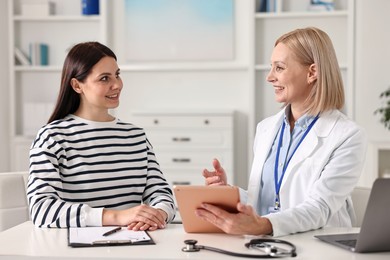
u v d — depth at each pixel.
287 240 1.71
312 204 1.90
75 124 2.20
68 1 5.50
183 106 5.50
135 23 5.47
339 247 1.62
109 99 2.19
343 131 2.06
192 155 5.15
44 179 2.03
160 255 1.52
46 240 1.71
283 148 2.18
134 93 5.55
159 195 2.23
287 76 2.11
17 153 5.32
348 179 1.99
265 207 2.22
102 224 1.90
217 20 5.38
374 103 5.04
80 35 5.48
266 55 5.28
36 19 5.34
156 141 5.19
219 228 1.78
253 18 5.12
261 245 1.61
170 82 5.50
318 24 5.21
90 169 2.16
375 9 5.00
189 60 5.43
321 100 2.07
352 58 5.02
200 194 1.68
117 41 5.52
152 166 2.32
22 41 5.52
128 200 2.23
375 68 5.03
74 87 2.20
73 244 1.63
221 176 2.08
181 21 5.42
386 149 4.79
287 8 5.25
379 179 1.47
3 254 1.54
